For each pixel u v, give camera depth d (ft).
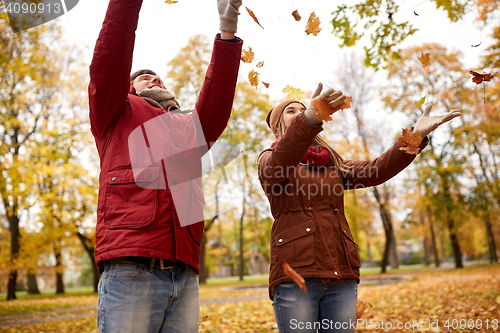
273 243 6.35
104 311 4.65
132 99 5.49
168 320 5.16
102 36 4.75
